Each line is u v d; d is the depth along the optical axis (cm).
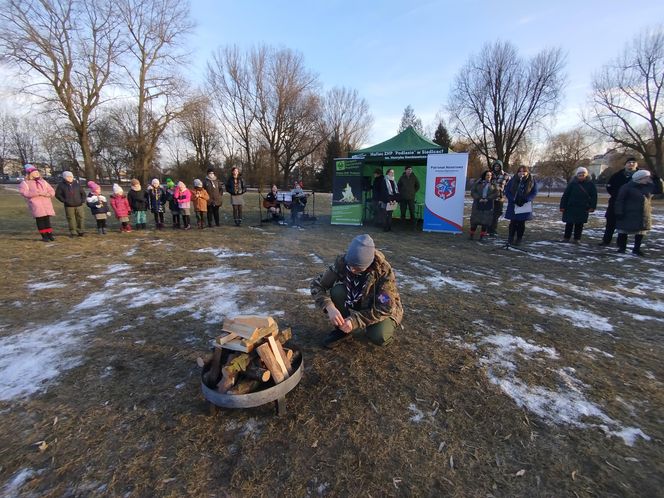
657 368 290
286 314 390
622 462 194
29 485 178
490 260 666
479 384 264
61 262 636
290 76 3728
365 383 265
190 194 1064
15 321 373
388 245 814
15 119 5909
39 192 803
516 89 3284
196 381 266
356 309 302
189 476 183
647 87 2964
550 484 180
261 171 3766
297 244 819
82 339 331
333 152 4709
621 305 433
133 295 455
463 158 980
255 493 173
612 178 779
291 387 231
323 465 191
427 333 348
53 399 245
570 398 249
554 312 407
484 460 195
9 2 2002
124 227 998
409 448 203
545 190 4850
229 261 646
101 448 202
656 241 873
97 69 2409
